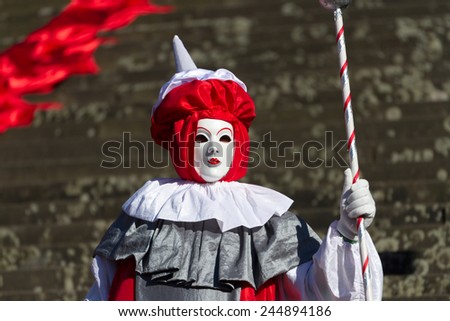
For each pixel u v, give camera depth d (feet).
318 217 62.34
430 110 71.00
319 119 71.72
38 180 71.10
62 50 84.79
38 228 65.16
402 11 82.48
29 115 77.05
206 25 85.61
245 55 80.18
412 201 63.46
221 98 36.55
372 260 34.65
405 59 76.84
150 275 35.22
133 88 79.10
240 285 34.94
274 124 71.56
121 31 86.58
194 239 35.63
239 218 35.47
